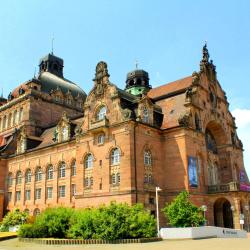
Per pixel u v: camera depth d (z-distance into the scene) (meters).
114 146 50.50
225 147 63.69
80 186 54.09
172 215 42.22
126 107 52.97
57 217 38.06
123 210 34.28
